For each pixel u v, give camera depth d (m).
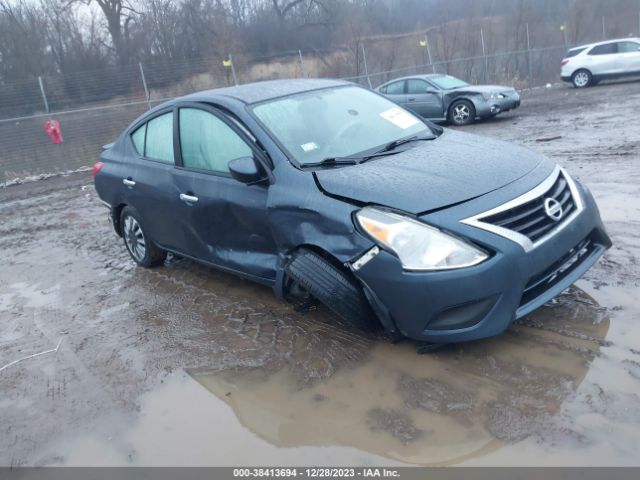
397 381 3.20
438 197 3.16
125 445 3.00
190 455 2.86
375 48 25.91
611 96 15.89
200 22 25.86
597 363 3.08
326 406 3.09
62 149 14.71
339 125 4.20
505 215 3.11
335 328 3.87
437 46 26.12
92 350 4.07
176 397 3.37
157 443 2.98
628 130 9.84
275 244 3.84
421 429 2.81
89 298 5.09
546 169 3.59
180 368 3.67
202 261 4.72
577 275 3.43
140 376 3.64
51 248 6.98
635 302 3.64
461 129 13.54
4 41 22.53
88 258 6.35
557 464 2.46
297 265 3.52
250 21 28.03
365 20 29.42
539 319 3.60
